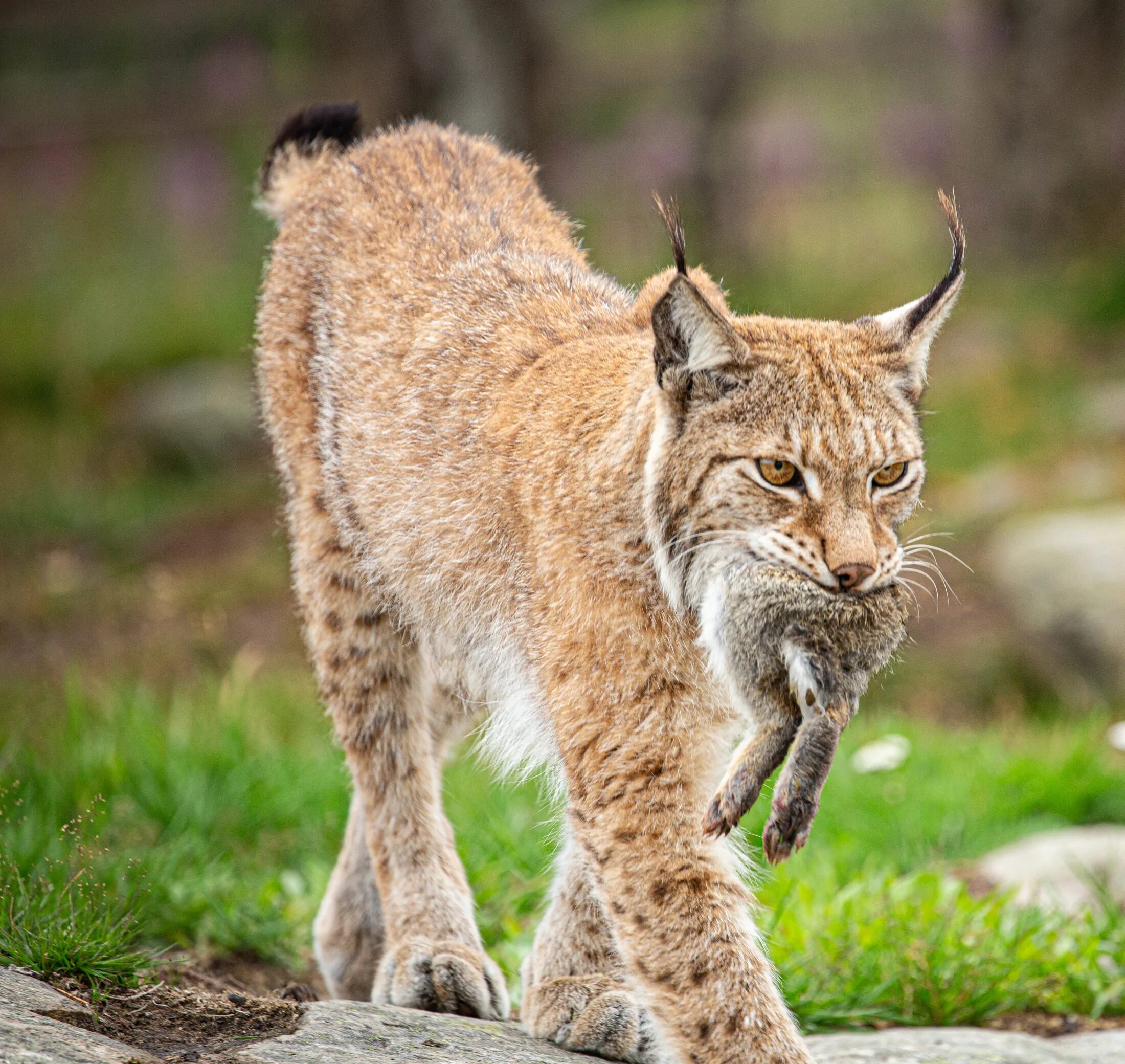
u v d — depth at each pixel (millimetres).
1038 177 25516
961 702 15461
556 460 6625
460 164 8672
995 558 17094
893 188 29594
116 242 31438
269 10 33906
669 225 6113
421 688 8047
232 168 31438
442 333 7570
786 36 29703
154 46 33875
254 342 9125
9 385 24844
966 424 21000
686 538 6121
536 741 6895
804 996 7797
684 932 6168
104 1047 5285
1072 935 8586
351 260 8195
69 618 17625
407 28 24141
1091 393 21453
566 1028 6777
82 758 10297
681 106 30734
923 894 9055
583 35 37562
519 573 6832
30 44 33812
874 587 5910
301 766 10992
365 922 8195
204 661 15992
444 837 7914
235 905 8680
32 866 8086
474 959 7371
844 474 6039
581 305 7461
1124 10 25078
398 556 7598
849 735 12633
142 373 25188
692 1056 6102
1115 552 15695
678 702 6258
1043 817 11703
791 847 5312
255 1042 5770
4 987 5879
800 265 27203
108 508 21062
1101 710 14078
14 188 31844
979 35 26203
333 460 7984
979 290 25094
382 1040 5902
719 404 6086
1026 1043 7086
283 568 18859
